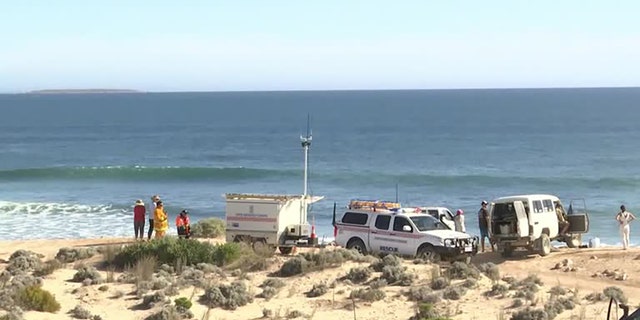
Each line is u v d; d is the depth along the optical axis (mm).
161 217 54000
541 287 39188
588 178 112938
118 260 43938
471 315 33094
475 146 182625
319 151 176125
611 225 77375
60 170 123812
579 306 34844
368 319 32469
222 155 169625
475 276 39312
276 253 48094
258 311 33906
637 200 95500
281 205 48188
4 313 30281
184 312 32562
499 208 51406
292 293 36844
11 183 116250
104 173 124125
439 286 37406
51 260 43125
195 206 93062
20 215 84812
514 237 50094
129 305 34312
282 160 156625
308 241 49875
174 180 120375
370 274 39219
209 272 40875
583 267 45812
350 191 106250
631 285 41375
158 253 43781
